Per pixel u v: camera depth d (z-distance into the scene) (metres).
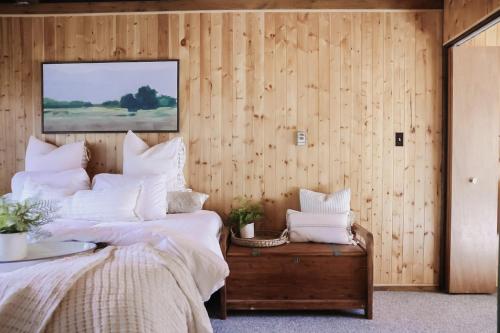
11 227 1.85
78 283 1.40
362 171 3.30
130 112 3.32
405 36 3.29
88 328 1.26
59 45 3.33
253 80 3.30
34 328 1.26
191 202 3.01
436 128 3.28
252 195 3.31
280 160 3.31
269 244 2.82
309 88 3.29
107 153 3.34
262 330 2.54
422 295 3.16
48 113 3.34
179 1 3.30
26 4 3.30
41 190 2.81
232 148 3.31
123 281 1.44
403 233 3.30
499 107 3.19
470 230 3.18
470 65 3.18
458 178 3.19
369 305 2.71
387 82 3.29
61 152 3.22
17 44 3.33
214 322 2.67
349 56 3.29
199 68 3.31
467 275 3.19
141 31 3.31
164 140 3.32
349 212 3.11
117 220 2.67
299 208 3.30
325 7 3.28
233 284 2.75
